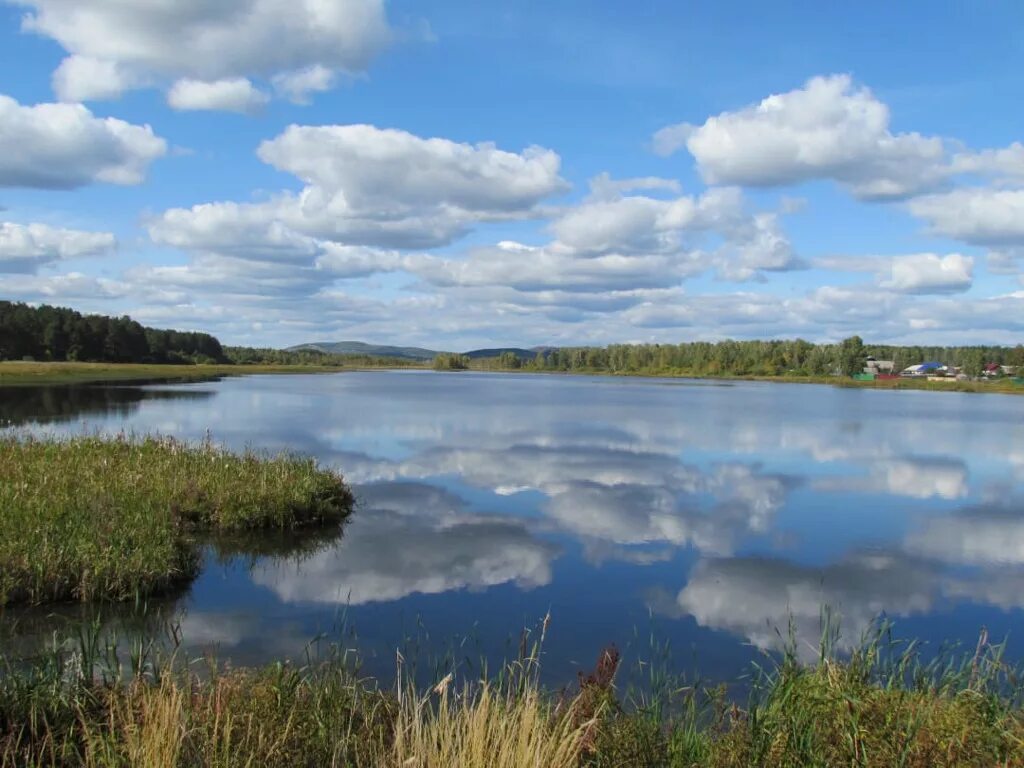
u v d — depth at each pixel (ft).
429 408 175.73
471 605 38.40
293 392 231.91
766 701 21.22
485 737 15.62
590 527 57.36
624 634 34.86
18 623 32.42
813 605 40.29
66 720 19.02
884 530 59.11
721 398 249.55
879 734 17.83
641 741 18.79
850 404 229.45
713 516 62.69
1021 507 69.15
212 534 50.65
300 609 36.83
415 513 60.70
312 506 56.44
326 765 17.07
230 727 17.28
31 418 128.06
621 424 142.61
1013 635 36.63
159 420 130.93
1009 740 17.94
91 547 37.70
